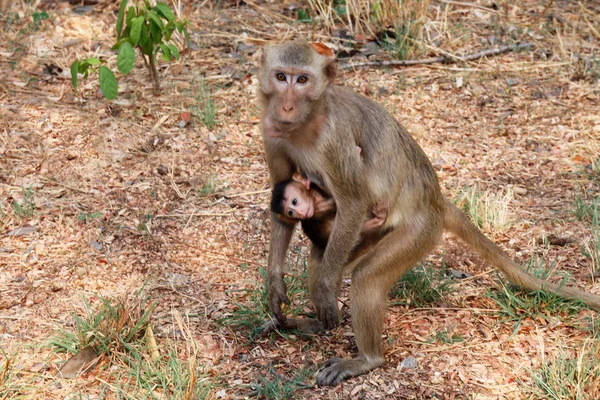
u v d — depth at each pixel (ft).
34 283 28.84
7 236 31.37
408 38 45.24
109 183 34.91
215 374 24.95
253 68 43.24
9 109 38.75
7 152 36.11
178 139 37.86
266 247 31.81
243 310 27.63
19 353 25.43
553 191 35.29
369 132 25.55
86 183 34.83
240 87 41.88
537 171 36.70
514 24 48.16
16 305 27.68
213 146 37.63
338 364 24.88
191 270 30.25
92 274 29.55
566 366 24.62
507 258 27.66
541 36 47.14
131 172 35.63
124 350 25.66
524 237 32.30
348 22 47.57
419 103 41.27
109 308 26.20
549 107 41.24
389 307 28.55
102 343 25.27
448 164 37.17
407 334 27.02
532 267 29.86
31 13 46.26
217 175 35.91
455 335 26.81
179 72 42.83
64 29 45.32
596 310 27.68
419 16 46.44
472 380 24.58
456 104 41.39
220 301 28.53
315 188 26.14
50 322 26.89
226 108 40.19
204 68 43.19
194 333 26.84
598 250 30.22
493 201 33.40
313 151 24.52
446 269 30.60
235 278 29.89
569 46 46.21
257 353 26.14
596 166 36.37
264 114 25.03
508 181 36.04
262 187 35.27
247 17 47.93
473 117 40.57
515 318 27.53
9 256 30.22
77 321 25.90
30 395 23.68
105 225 32.32
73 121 38.32
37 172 35.19
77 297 28.22
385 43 45.96
